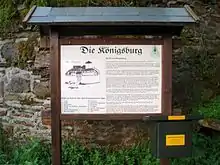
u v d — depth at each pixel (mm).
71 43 3744
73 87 3779
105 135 5078
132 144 5074
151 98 3793
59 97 3771
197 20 3670
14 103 5402
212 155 4863
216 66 5629
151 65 3771
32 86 5215
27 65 5223
